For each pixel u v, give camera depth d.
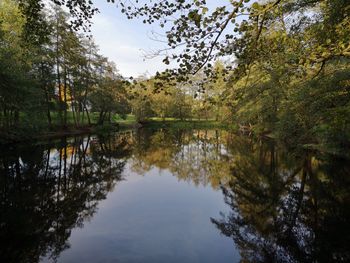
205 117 68.25
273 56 5.42
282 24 6.96
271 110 14.69
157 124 60.12
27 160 16.23
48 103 28.95
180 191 11.81
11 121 21.42
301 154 17.86
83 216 8.63
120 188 12.09
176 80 4.20
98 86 38.47
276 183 12.98
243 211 9.43
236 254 6.47
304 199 10.55
